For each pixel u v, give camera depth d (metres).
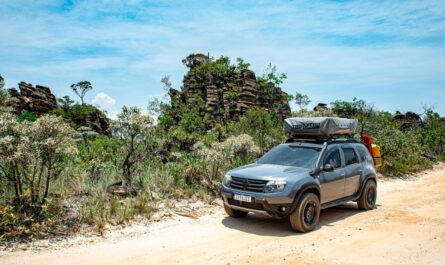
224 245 6.59
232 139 12.27
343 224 8.17
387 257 6.09
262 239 6.98
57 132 7.52
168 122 45.44
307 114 21.70
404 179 16.22
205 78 61.72
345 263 5.79
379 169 16.78
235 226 7.82
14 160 6.95
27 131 7.28
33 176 7.32
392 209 9.82
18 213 6.92
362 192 9.43
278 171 7.75
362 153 9.83
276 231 7.53
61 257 5.75
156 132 11.60
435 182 15.38
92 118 46.19
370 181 9.76
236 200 7.71
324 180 8.12
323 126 8.77
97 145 14.08
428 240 7.04
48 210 7.16
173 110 51.88
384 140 18.16
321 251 6.32
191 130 39.12
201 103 54.69
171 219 8.17
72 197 8.37
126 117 9.88
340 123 9.24
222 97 55.66
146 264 5.62
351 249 6.45
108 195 8.80
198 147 13.21
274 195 7.18
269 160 8.78
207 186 10.56
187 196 9.88
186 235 7.15
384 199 11.33
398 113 38.88
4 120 7.11
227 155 11.95
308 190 7.73
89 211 7.57
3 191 7.67
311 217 7.64
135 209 8.26
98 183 9.20
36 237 6.44
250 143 12.56
